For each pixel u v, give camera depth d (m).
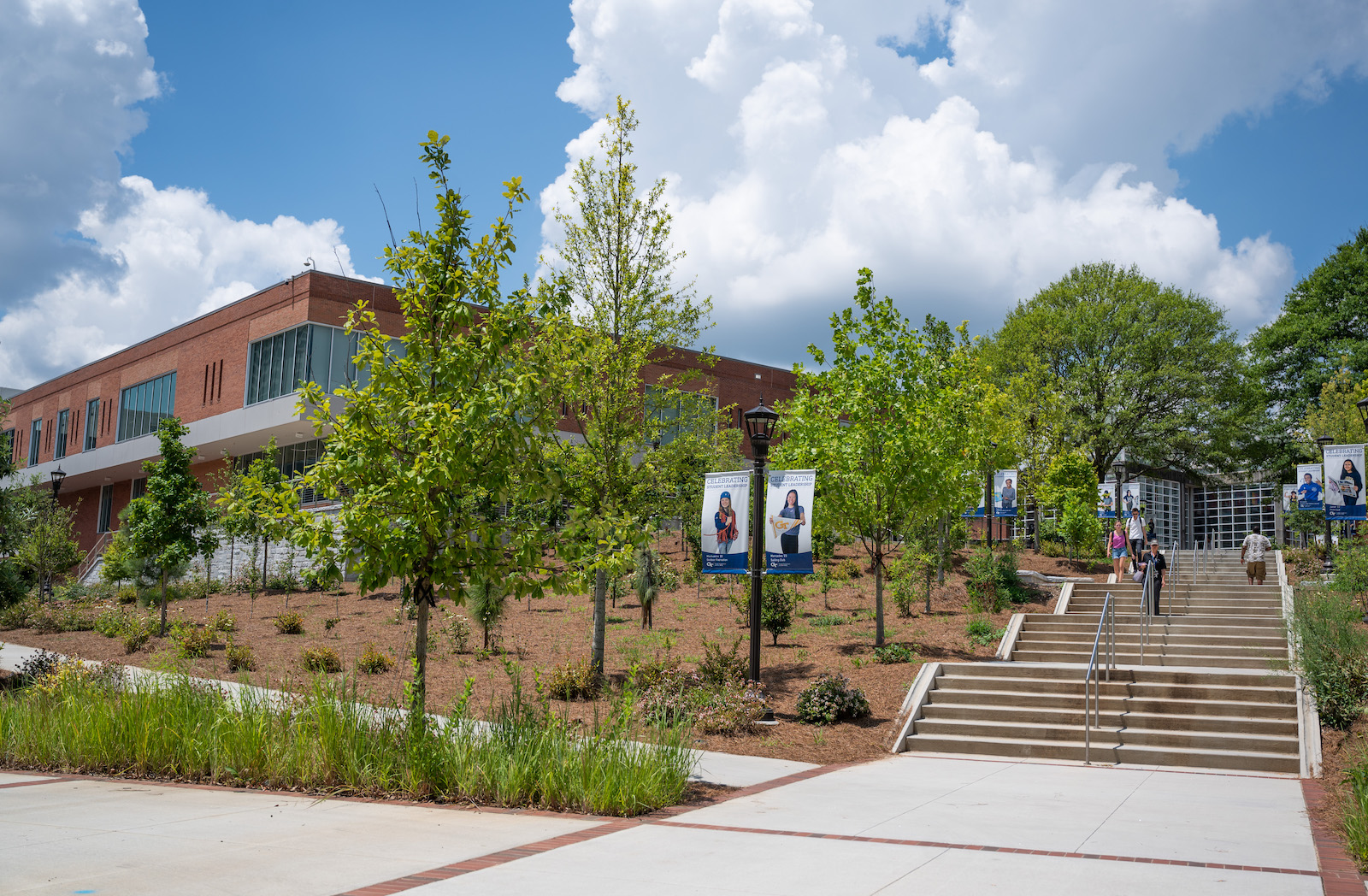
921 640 17.14
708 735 12.05
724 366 46.88
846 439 17.34
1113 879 5.57
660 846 6.29
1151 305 41.78
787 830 6.99
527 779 7.96
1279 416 42.97
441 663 16.69
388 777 8.31
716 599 23.05
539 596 9.27
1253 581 20.80
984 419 24.61
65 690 11.30
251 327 38.53
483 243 9.34
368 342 9.11
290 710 9.41
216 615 23.66
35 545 30.47
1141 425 41.66
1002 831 7.09
